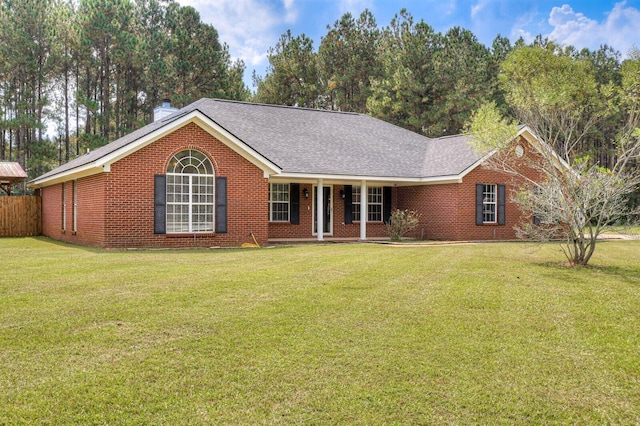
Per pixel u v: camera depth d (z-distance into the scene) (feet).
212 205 57.93
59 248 54.49
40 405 14.56
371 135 86.02
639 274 37.35
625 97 44.57
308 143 75.41
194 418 13.99
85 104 119.75
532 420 14.30
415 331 21.67
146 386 15.85
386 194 78.23
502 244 63.31
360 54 148.77
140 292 28.32
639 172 42.86
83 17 123.24
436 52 132.36
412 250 53.21
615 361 18.69
